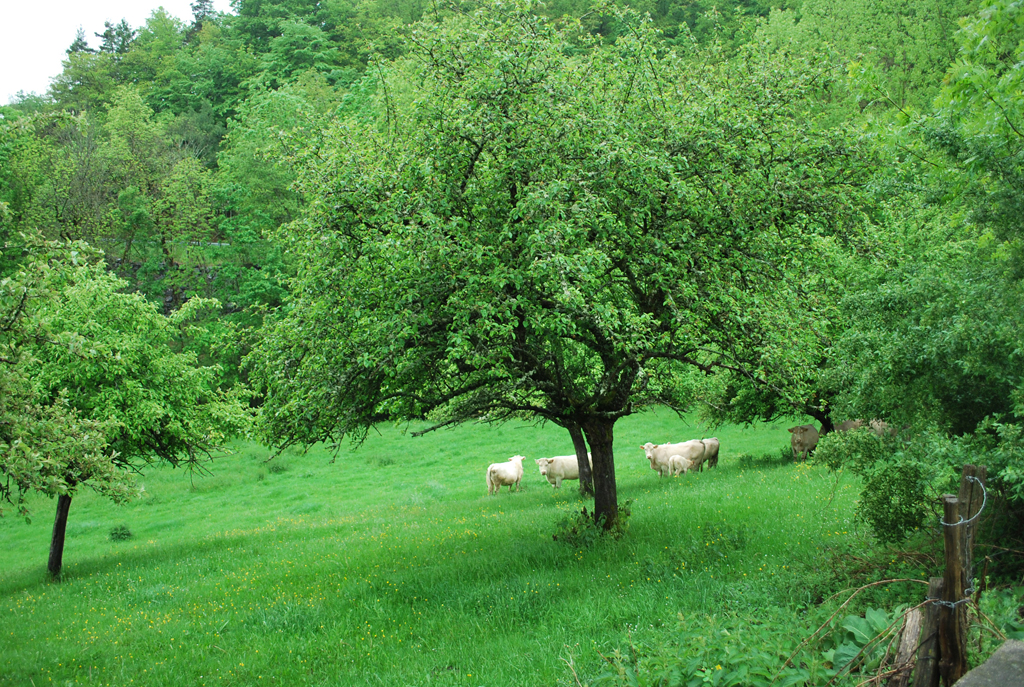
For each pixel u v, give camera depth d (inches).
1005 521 308.3
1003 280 303.9
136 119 2246.6
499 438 1656.0
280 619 439.2
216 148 2573.8
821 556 359.3
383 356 439.2
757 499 615.5
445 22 524.1
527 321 452.1
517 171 460.1
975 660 197.3
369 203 471.5
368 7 2645.2
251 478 1461.6
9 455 434.9
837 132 501.0
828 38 1523.1
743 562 414.0
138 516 1237.1
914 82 1429.6
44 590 687.1
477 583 450.3
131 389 753.6
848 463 362.3
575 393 531.2
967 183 324.5
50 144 1851.6
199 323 1766.7
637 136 477.7
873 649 219.8
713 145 488.1
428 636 379.2
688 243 483.5
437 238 425.7
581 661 300.5
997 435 319.9
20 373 458.0
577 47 561.6
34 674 400.2
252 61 2787.9
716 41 565.6
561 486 1084.5
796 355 511.5
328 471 1482.5
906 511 340.2
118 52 3629.4
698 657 230.2
